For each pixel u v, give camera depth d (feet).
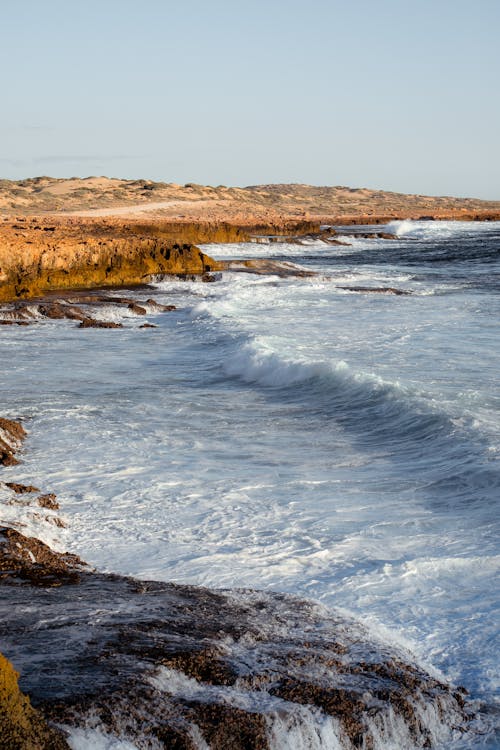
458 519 32.96
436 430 45.16
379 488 37.55
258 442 46.32
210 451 44.50
